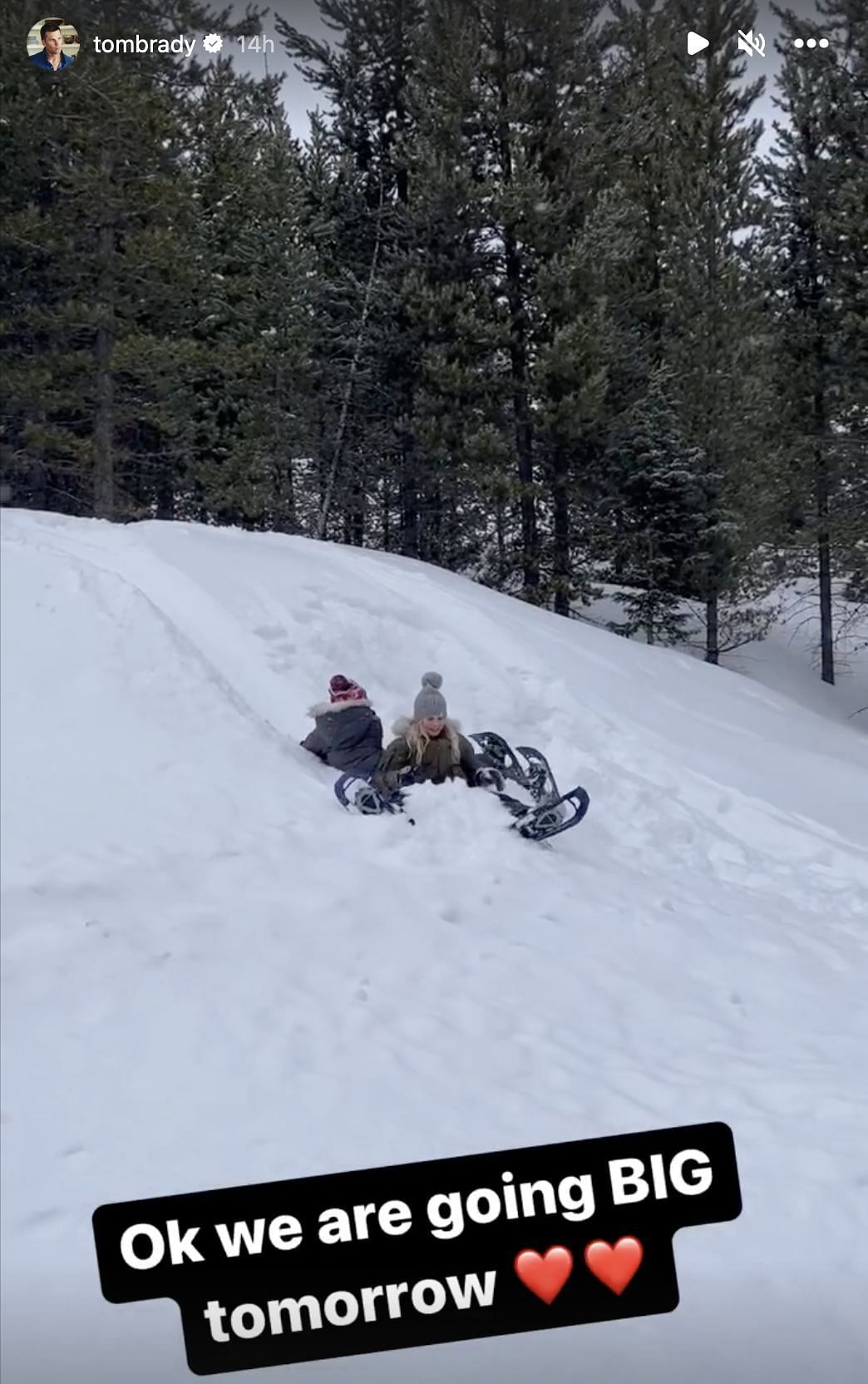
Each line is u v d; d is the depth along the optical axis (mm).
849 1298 3490
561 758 9930
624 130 25562
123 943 4961
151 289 23281
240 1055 4355
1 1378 3035
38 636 8625
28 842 5793
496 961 5504
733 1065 4863
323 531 27453
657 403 25094
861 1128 4348
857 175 24375
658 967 5836
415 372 25844
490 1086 4406
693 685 14836
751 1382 3164
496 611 14367
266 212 26047
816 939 6762
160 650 8711
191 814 6535
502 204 23562
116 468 26156
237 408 27359
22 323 23969
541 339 24344
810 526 27281
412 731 7840
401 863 6488
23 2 22625
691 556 25031
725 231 24891
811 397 26609
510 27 24453
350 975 5105
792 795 10531
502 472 24969
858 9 25156
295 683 10125
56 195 24734
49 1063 4133
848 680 28281
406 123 27781
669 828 8734
